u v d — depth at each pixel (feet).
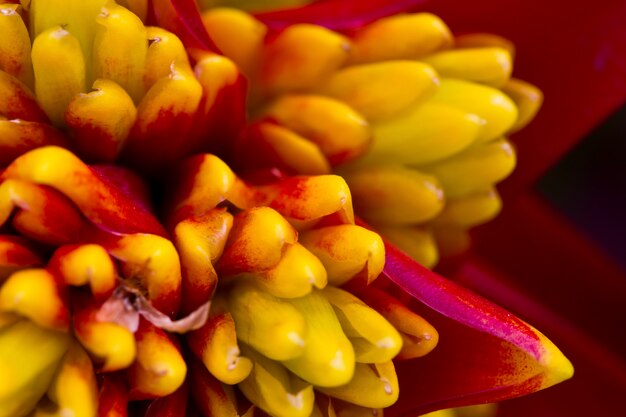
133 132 0.92
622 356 1.20
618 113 1.24
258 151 0.99
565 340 1.17
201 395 0.90
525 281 1.20
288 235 0.88
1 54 0.89
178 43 0.90
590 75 1.08
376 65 1.00
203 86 0.93
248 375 0.89
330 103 0.99
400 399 0.94
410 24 1.00
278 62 1.01
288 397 0.88
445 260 1.08
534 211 1.19
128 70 0.90
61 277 0.84
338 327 0.88
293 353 0.87
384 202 1.01
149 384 0.85
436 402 0.93
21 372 0.83
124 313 0.84
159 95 0.90
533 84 1.09
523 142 1.10
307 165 0.99
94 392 0.84
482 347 0.92
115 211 0.86
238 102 0.96
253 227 0.88
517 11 1.06
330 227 0.90
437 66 1.01
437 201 1.00
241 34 1.00
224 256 0.89
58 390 0.84
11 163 0.87
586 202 1.27
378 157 1.01
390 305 0.91
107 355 0.83
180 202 0.91
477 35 1.06
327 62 1.00
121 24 0.88
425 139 1.00
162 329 0.86
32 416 0.85
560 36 1.07
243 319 0.88
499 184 1.12
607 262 1.20
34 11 0.89
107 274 0.84
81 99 0.89
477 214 1.04
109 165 0.93
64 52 0.88
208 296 0.88
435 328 0.93
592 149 1.26
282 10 1.02
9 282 0.83
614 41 1.06
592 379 1.16
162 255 0.85
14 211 0.85
